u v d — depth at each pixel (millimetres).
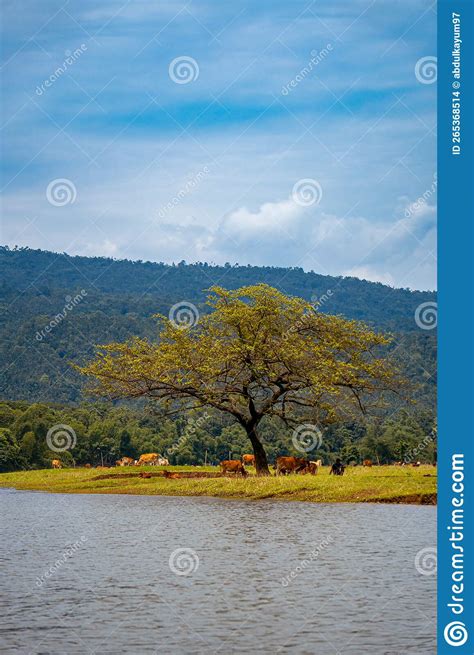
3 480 57438
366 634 15562
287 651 14641
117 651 14656
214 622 16312
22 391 170250
